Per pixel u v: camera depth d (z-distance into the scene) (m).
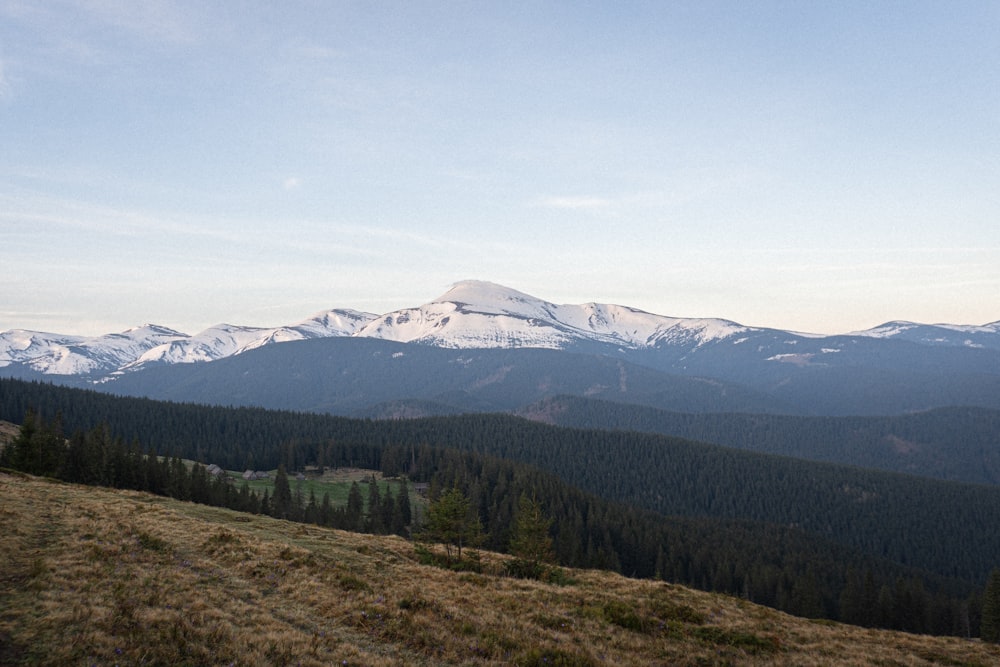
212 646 17.62
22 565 22.77
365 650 19.62
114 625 17.75
